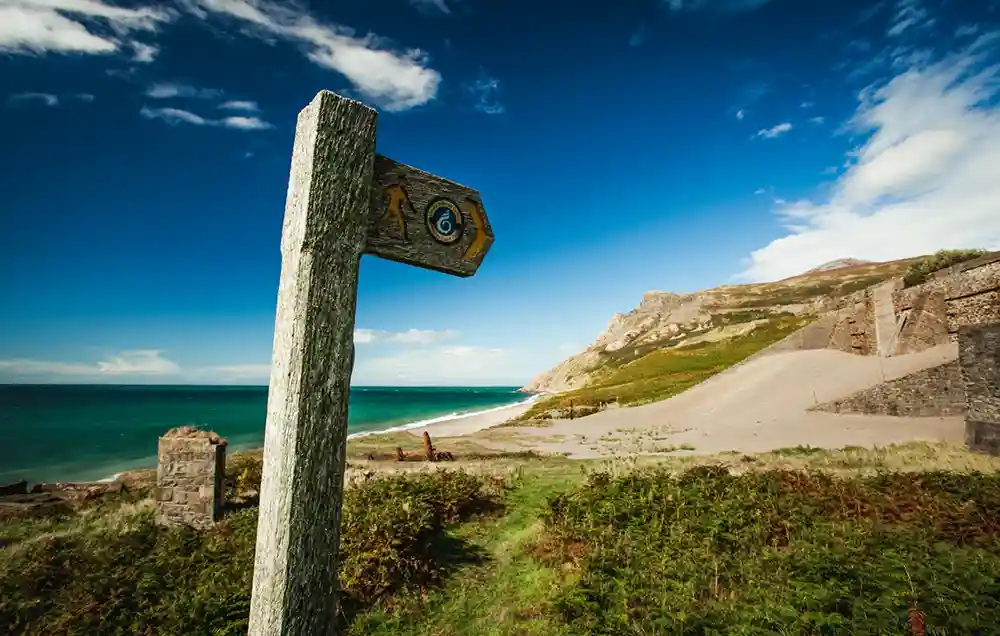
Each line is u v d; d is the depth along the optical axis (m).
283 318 2.24
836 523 6.78
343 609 5.88
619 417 34.34
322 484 2.15
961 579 4.66
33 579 6.70
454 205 2.64
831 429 20.88
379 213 2.40
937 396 20.86
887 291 27.98
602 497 8.64
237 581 6.45
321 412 2.16
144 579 6.65
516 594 6.14
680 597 5.20
